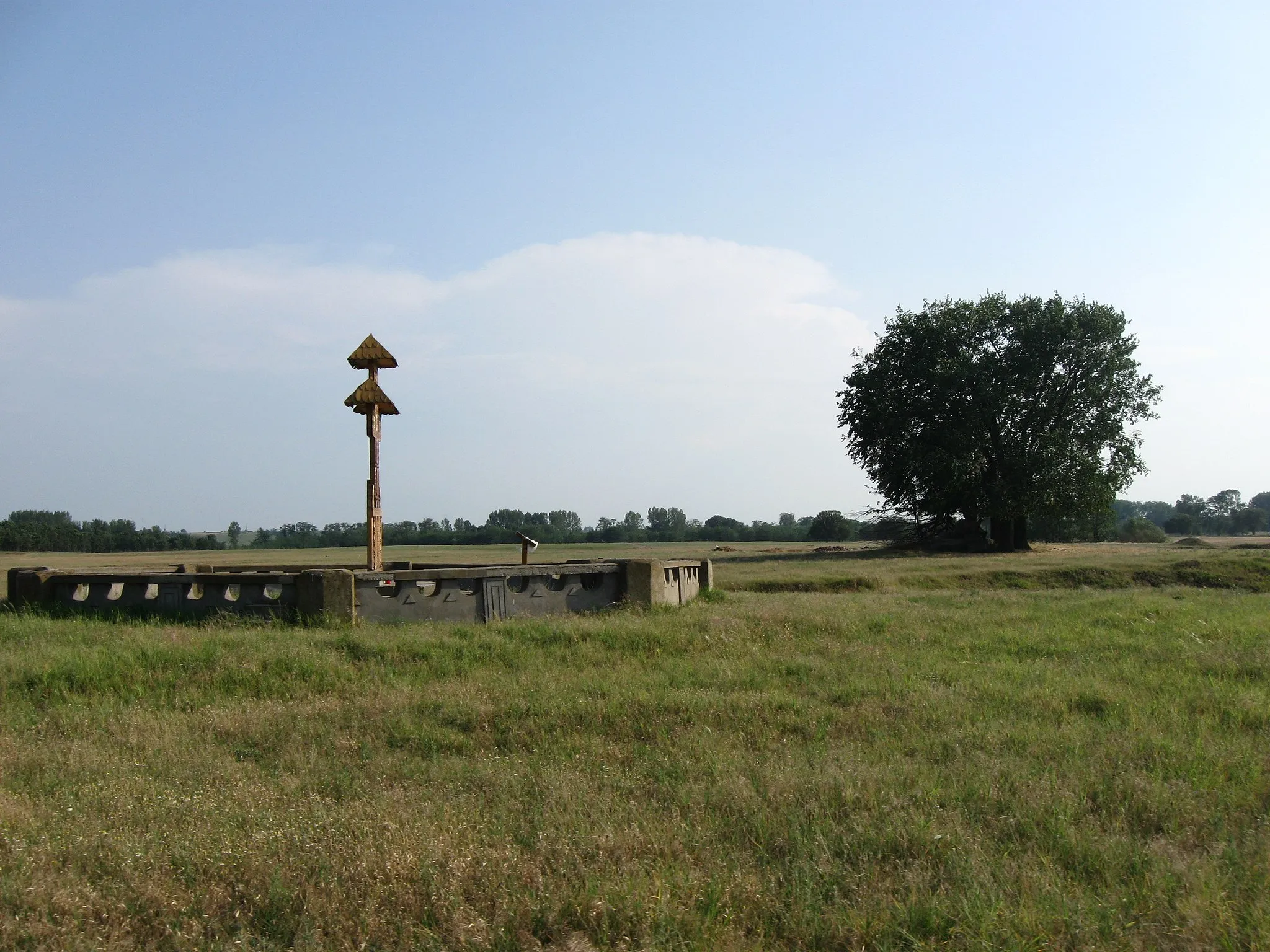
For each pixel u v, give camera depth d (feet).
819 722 26.43
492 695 29.17
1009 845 17.47
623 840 17.31
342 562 132.46
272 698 29.96
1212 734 25.11
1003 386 147.64
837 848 17.28
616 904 14.69
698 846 17.22
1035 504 147.43
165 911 14.93
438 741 25.17
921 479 148.66
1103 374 149.69
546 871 16.19
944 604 54.49
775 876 16.02
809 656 35.91
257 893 15.51
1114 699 28.76
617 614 44.11
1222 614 49.21
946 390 147.95
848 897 15.48
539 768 22.30
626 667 33.32
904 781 21.12
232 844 17.20
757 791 20.27
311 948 13.67
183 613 42.73
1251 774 21.44
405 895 15.20
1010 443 151.74
